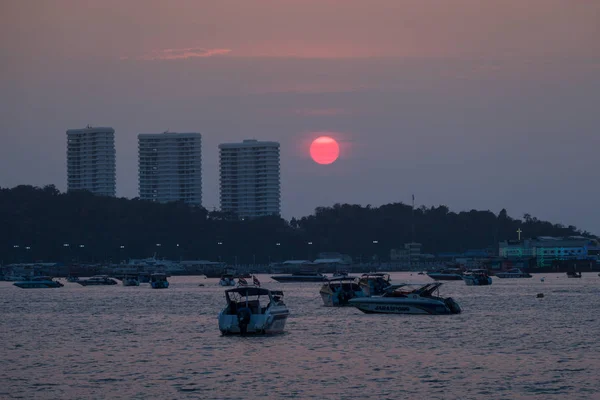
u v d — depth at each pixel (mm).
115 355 167375
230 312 193250
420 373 142875
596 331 198250
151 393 129625
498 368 146875
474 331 198500
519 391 128625
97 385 136125
